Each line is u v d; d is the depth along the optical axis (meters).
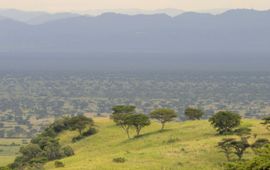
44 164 105.81
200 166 83.06
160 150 97.50
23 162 114.50
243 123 120.38
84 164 90.25
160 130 126.62
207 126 121.88
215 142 99.62
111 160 90.12
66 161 103.31
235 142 86.81
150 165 84.06
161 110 128.25
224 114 112.00
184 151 94.31
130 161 88.56
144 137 120.75
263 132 106.88
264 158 52.03
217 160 86.94
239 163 54.41
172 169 81.31
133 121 123.25
